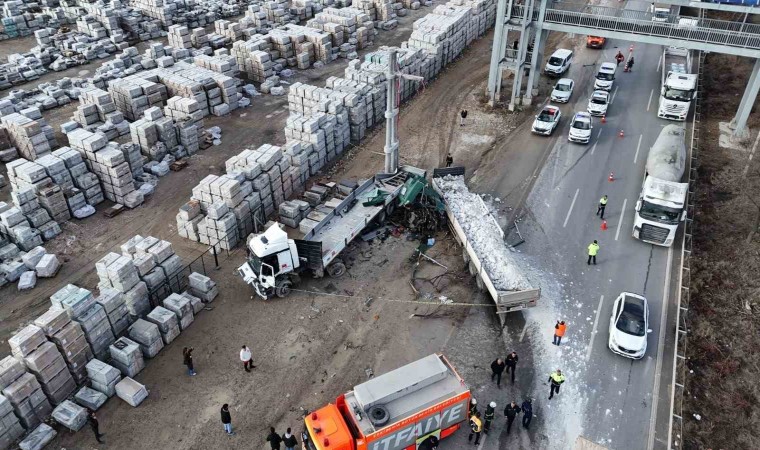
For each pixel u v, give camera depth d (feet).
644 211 95.76
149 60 154.10
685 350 77.25
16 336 65.82
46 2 202.08
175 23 190.90
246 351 72.54
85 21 178.60
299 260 86.48
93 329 71.87
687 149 125.39
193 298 83.15
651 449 65.00
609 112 142.41
